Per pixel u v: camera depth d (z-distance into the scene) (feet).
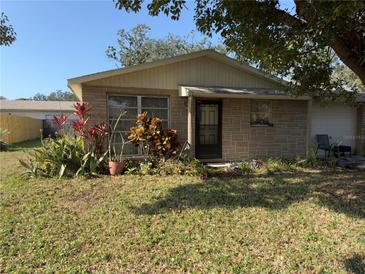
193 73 34.12
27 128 74.28
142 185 23.17
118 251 12.15
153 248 12.46
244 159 36.55
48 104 105.29
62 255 11.74
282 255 11.85
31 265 11.02
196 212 16.78
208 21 18.16
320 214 16.47
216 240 13.19
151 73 32.32
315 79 24.82
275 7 17.26
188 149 32.53
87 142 29.58
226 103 36.01
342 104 41.19
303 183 24.04
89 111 30.07
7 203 18.24
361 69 18.15
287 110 38.42
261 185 23.30
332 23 15.16
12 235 13.52
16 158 38.83
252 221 15.44
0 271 10.62
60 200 19.07
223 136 35.96
